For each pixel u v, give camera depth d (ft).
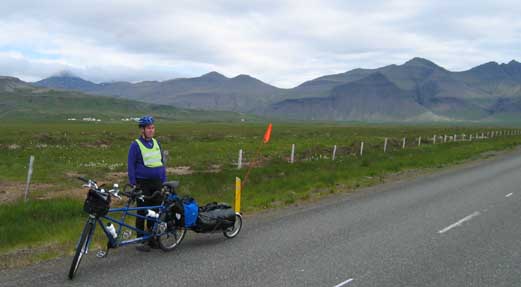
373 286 20.22
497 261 24.13
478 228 31.89
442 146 122.93
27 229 29.45
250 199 44.73
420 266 23.16
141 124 25.64
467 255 25.18
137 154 25.41
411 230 31.14
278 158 88.33
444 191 49.83
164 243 25.81
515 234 30.14
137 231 24.82
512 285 20.61
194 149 112.98
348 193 48.85
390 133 263.49
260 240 28.22
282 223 33.30
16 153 92.22
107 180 57.16
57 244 26.71
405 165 77.00
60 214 34.99
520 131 297.74
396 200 43.98
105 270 21.77
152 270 21.93
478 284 20.68
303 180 55.88
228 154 96.68
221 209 28.32
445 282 20.89
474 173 67.77
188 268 22.35
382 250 26.07
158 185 26.03
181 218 25.73
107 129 284.20
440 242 27.99
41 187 50.90
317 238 28.78
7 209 34.65
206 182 52.13
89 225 21.34
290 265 23.08
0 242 26.55
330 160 79.41
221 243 27.37
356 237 29.09
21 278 20.45
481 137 185.37
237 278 20.98
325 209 39.17
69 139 139.95
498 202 42.68
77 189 49.98
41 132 195.83
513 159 92.58
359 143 131.23
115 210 22.90
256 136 206.59
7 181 54.60
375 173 66.23
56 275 20.93
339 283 20.53
